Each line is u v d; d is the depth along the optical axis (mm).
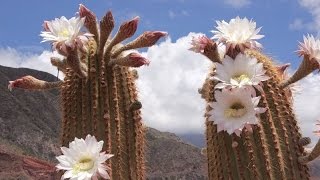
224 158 1319
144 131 1550
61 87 1529
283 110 1344
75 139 1346
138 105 1467
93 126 1429
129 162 1449
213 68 1392
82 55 1480
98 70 1471
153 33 1485
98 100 1450
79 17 1403
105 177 1327
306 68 1354
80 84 1470
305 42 1354
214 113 1292
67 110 1467
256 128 1300
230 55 1363
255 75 1296
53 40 1390
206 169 1486
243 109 1289
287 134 1328
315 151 1281
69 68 1501
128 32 1455
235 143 1296
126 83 1499
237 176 1301
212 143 1354
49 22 1413
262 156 1291
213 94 1350
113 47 1541
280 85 1376
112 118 1449
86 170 1332
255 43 1364
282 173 1289
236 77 1311
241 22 1368
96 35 1482
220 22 1384
